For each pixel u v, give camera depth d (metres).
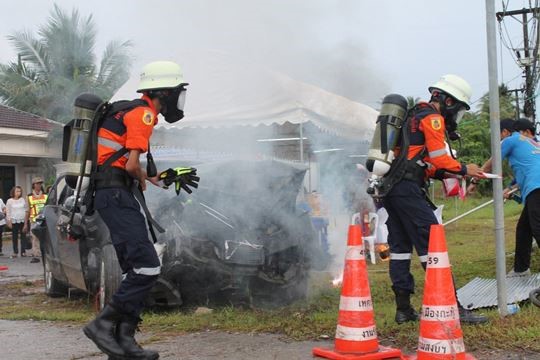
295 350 4.16
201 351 4.26
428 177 4.61
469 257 8.64
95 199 3.66
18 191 13.26
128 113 3.62
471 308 4.88
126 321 3.68
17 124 17.83
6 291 7.83
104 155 3.65
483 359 3.76
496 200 4.67
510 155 6.09
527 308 4.95
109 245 5.38
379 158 4.41
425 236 4.41
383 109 4.49
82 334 5.00
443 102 4.52
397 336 4.36
